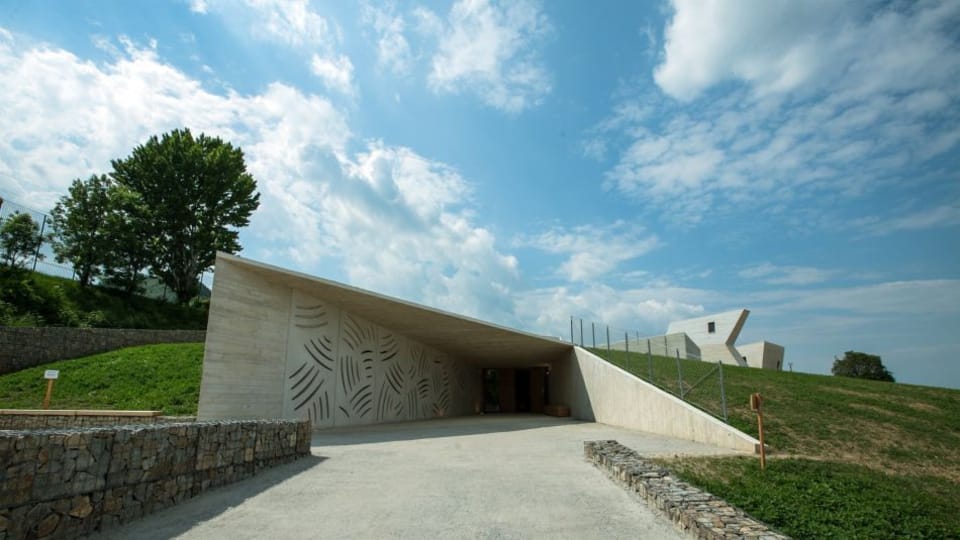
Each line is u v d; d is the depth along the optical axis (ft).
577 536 16.90
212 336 43.45
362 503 21.07
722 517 16.69
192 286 118.52
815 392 54.54
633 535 17.07
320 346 56.54
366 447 39.93
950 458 36.58
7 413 45.88
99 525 15.85
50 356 68.39
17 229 85.51
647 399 51.78
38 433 13.84
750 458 32.91
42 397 55.36
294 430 32.48
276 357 49.98
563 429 56.75
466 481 25.89
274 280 50.21
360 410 64.08
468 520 18.66
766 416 44.42
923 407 49.57
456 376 102.42
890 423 43.65
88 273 98.43
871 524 22.39
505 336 76.84
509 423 68.39
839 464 33.17
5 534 12.42
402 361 76.84
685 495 19.63
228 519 18.31
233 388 44.78
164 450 19.45
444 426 62.59
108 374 62.28
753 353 157.07
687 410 43.34
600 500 21.85
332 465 30.83
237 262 45.98
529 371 127.44
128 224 103.91
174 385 60.49
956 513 25.68
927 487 30.78
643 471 23.97
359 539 16.33
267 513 19.30
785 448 36.70
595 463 31.35
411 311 61.87
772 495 25.16
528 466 30.73
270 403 48.75
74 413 46.09
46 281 89.86
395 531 17.24
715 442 39.01
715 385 57.16
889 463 35.29
